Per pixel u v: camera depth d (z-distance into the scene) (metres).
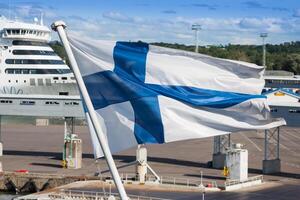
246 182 61.22
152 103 23.83
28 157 84.69
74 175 66.94
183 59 24.84
